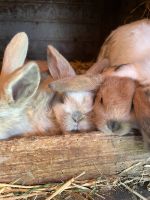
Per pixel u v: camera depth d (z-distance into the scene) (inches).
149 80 17.2
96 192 16.4
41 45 37.1
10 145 15.6
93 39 37.3
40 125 17.8
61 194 16.1
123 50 20.3
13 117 16.6
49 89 18.2
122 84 16.5
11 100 15.2
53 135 17.0
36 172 16.3
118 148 16.8
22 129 17.3
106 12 36.3
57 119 17.8
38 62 23.7
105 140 16.5
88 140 16.3
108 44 22.7
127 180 17.1
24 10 35.5
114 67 17.9
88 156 16.6
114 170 17.1
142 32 20.8
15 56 16.9
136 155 17.1
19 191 16.0
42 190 16.2
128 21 31.9
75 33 37.2
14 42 17.0
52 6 35.9
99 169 16.9
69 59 37.2
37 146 15.9
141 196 16.1
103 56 23.0
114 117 16.0
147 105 15.9
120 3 35.4
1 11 35.2
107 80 16.9
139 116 15.9
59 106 17.7
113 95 16.2
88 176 16.9
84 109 17.4
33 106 17.5
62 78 17.6
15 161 15.9
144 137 16.0
